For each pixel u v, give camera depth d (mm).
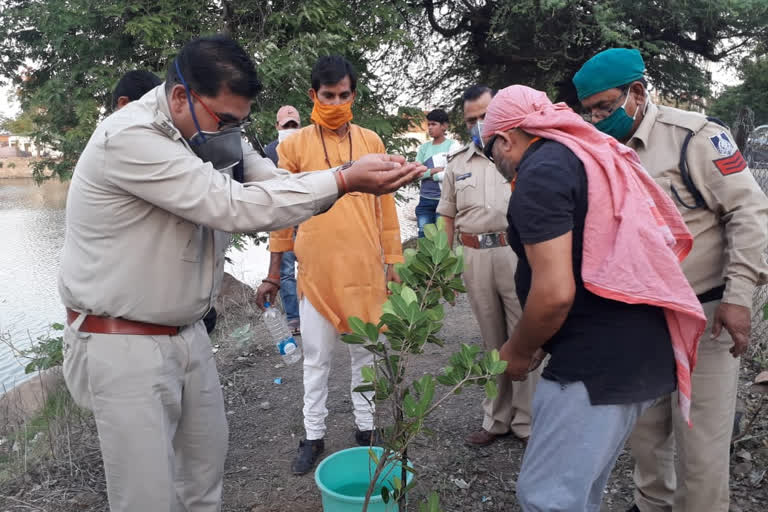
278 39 7348
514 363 1892
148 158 1699
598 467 1692
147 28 6633
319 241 2984
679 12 10891
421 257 1869
